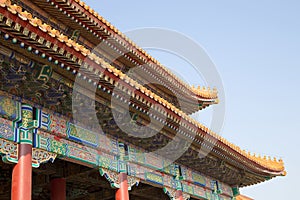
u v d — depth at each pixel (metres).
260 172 30.92
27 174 13.83
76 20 21.05
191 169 26.09
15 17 11.29
